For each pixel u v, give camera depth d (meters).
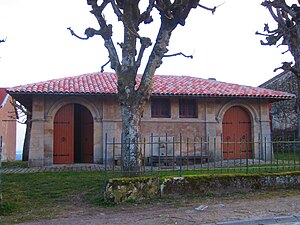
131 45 9.94
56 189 10.02
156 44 10.12
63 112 16.78
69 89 16.00
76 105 18.45
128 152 9.52
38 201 8.89
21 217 7.45
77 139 18.28
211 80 21.25
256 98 18.27
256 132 18.50
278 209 7.73
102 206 8.33
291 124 25.14
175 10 10.02
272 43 14.61
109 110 16.77
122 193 8.59
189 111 18.11
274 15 14.62
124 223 6.79
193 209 7.87
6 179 11.48
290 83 26.73
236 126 18.67
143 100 9.84
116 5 9.92
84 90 16.00
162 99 17.75
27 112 21.88
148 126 17.19
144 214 7.50
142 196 8.80
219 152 17.91
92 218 7.27
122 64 9.88
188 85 18.77
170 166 14.95
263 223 6.82
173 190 9.09
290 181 10.11
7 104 29.48
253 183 9.74
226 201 8.65
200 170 11.73
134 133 9.62
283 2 13.87
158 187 9.02
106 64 11.13
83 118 18.00
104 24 10.11
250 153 18.64
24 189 10.05
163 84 18.52
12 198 9.09
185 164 16.41
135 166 9.47
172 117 17.59
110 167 14.91
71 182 10.85
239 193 9.51
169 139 17.30
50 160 16.00
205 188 9.34
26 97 16.52
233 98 18.27
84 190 9.86
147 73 9.91
